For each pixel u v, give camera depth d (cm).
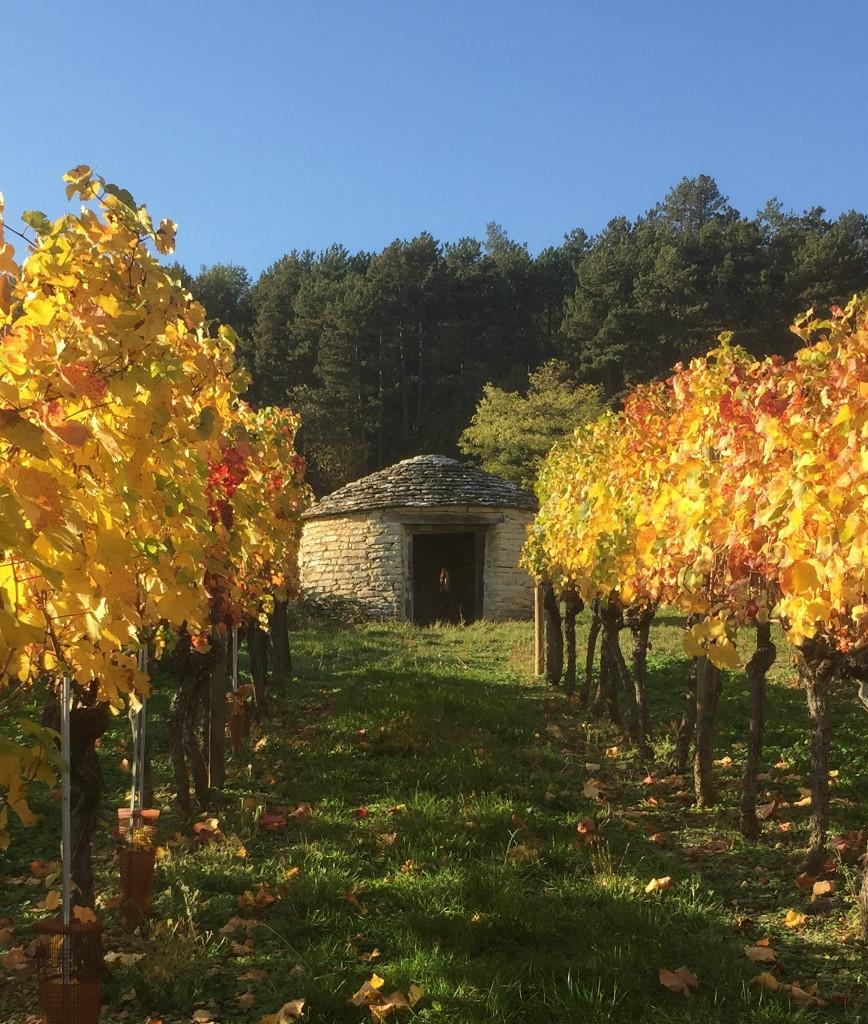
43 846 563
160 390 319
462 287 6212
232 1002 369
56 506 226
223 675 682
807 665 520
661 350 4800
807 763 791
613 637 911
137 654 495
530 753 794
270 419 978
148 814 447
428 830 566
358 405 5166
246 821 595
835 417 409
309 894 465
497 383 5641
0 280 276
